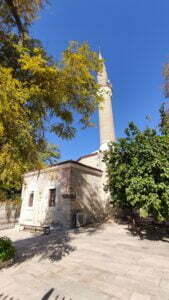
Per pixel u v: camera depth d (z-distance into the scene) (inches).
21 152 168.9
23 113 156.9
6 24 214.7
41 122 209.8
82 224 478.6
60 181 519.8
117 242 318.7
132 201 320.5
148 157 326.3
